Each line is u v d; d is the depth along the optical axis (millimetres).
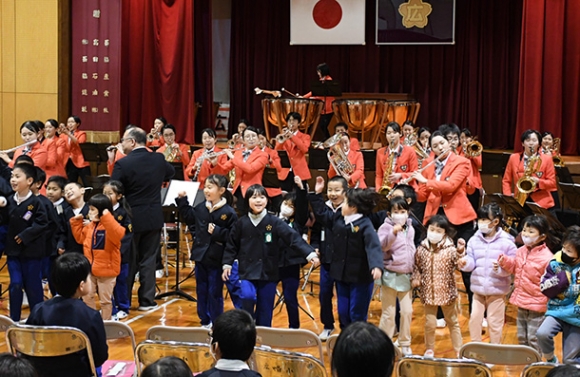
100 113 12289
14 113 12289
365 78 15031
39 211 6137
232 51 15508
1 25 12211
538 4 12078
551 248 5473
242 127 10273
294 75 15305
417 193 7152
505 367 5406
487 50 14391
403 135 9750
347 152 8180
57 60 12141
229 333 3066
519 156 7941
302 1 14781
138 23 13297
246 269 5566
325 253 5879
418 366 3600
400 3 14570
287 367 3582
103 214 5910
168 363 2727
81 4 12211
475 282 5449
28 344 3758
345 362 2469
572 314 4609
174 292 7320
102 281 6062
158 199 6809
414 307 7160
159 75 13320
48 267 6727
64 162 10219
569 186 7492
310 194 5641
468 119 14625
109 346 5855
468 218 6723
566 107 12719
